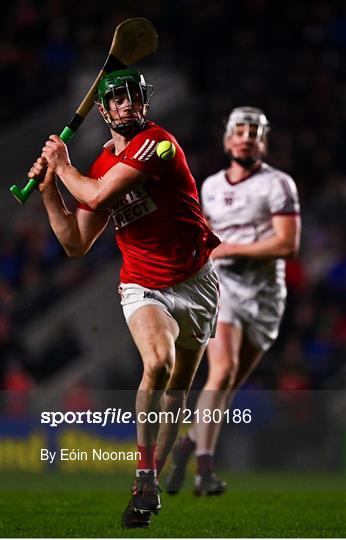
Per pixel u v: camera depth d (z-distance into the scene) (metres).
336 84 66.94
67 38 69.50
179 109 65.06
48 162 19.41
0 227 62.12
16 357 52.59
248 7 69.69
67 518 21.58
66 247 20.09
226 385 26.23
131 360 55.25
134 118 18.92
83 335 56.34
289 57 67.12
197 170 60.62
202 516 22.22
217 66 67.00
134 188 18.64
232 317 26.72
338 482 35.59
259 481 35.97
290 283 53.88
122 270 19.70
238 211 27.16
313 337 52.41
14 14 70.31
